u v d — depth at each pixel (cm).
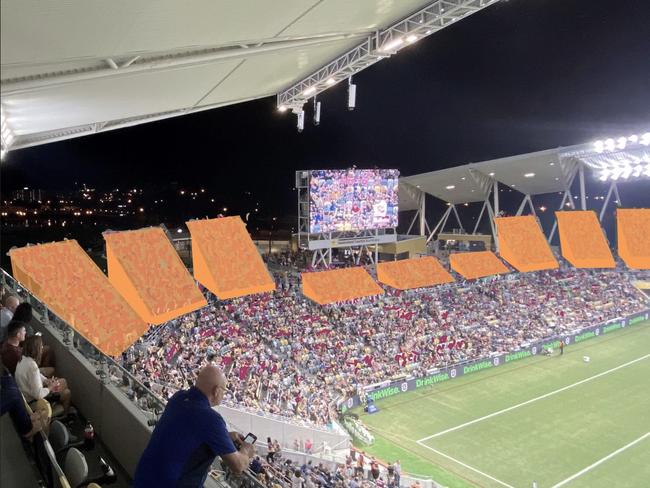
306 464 2119
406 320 4050
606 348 4175
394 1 1105
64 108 947
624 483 2231
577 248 5203
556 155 4753
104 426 664
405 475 2242
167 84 1078
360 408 3056
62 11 453
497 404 3120
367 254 5816
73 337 840
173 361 2702
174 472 329
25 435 509
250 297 3806
